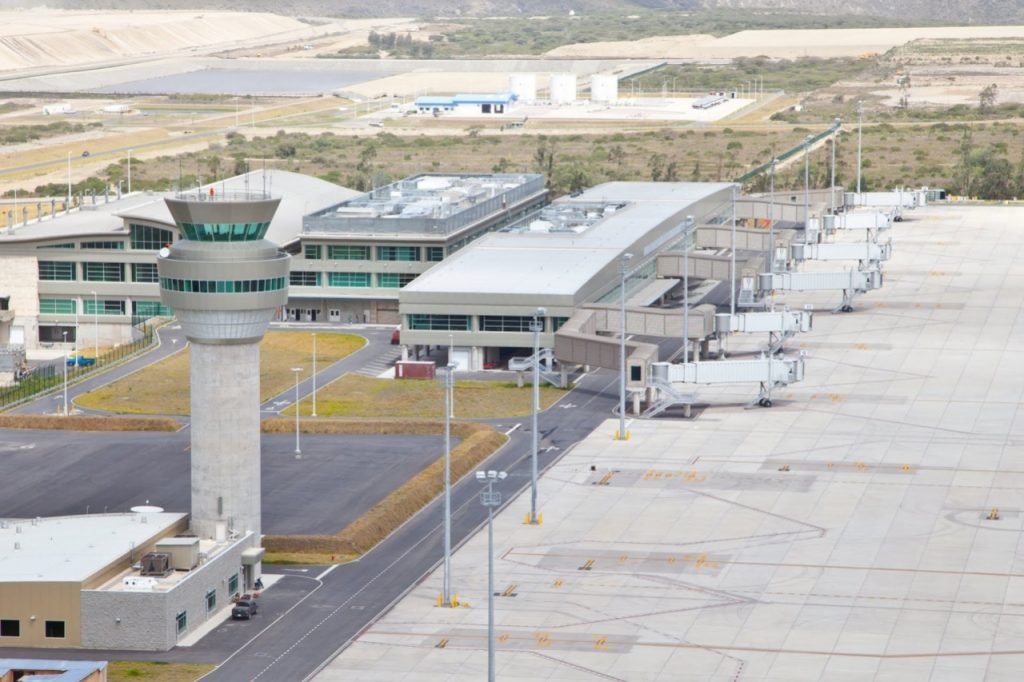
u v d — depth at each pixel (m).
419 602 185.75
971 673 162.88
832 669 164.00
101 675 151.38
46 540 187.12
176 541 181.38
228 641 174.75
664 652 169.12
